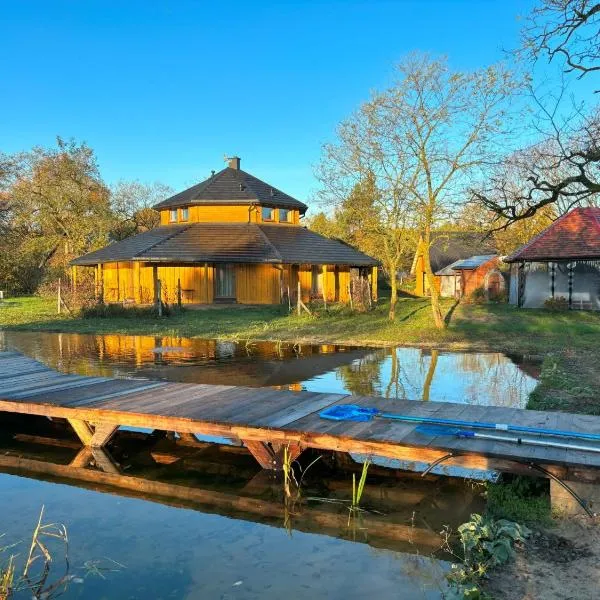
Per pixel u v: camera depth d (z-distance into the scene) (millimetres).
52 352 15914
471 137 18016
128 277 33469
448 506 5887
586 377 10992
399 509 5855
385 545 5039
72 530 5414
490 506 5570
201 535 5289
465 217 19188
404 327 20594
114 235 50125
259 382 11492
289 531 5367
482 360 14320
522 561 4410
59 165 45625
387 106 18922
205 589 4312
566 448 5672
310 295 33281
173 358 14742
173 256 29188
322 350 16094
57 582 4430
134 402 8094
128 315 25188
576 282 28156
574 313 25781
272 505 6031
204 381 11594
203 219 34500
